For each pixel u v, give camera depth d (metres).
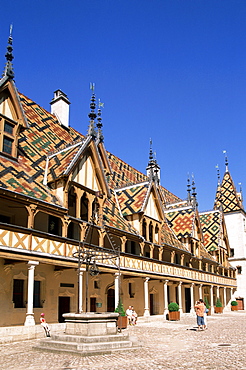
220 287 48.72
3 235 16.36
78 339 12.98
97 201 24.05
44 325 17.00
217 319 30.88
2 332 15.49
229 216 61.56
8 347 14.19
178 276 34.22
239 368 9.38
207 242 50.00
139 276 27.64
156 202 32.00
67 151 23.30
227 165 65.56
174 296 37.62
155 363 10.24
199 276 40.09
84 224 21.83
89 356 11.62
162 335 18.14
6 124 20.34
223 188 64.19
